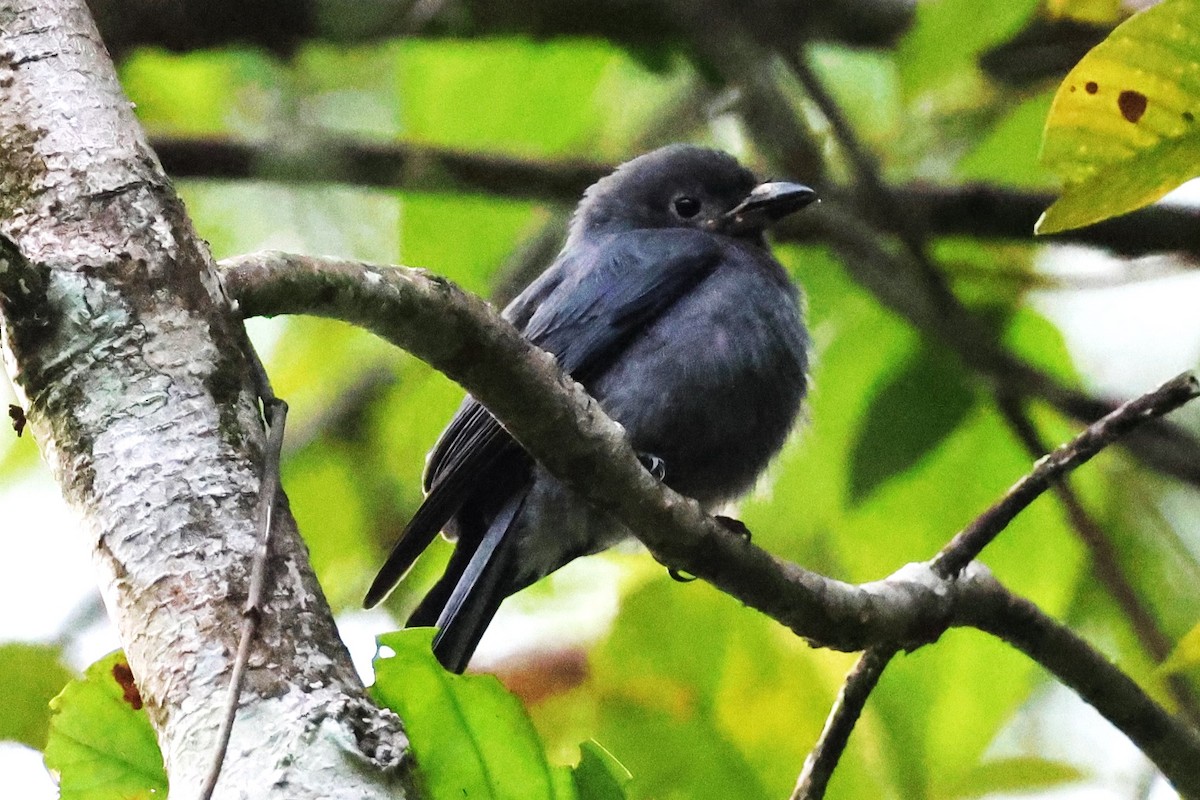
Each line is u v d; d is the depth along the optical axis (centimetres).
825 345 1285
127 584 492
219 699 468
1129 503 1260
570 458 712
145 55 1380
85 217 541
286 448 1377
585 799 587
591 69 1366
